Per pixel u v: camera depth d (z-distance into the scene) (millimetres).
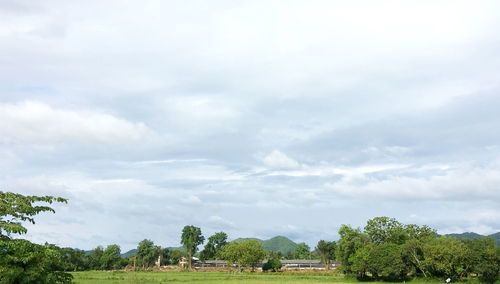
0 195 21109
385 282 108625
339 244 129375
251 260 167375
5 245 19641
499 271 97875
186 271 179125
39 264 20562
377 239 132375
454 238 113062
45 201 22047
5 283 19406
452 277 104500
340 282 94000
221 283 81562
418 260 109250
